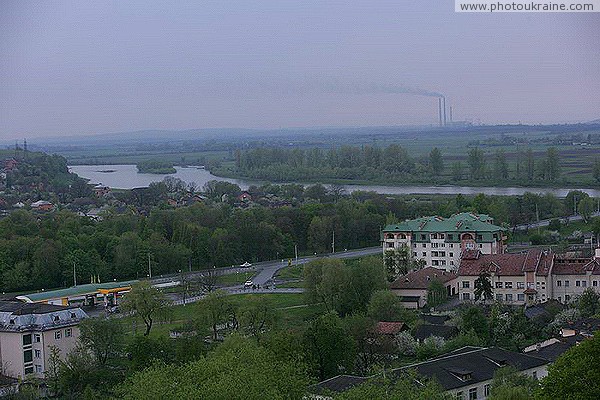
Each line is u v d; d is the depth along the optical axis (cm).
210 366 12988
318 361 18462
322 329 18612
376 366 16300
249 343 17250
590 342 11975
